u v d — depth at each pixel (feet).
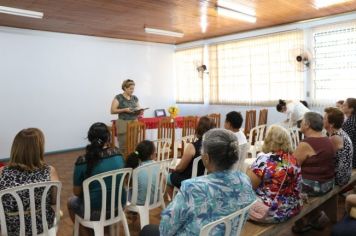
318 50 18.12
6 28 18.94
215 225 3.95
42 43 20.45
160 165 8.02
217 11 16.01
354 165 10.07
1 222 5.46
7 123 19.33
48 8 15.15
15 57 19.43
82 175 6.82
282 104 15.39
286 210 6.35
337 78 17.49
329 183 8.05
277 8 15.72
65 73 21.57
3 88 19.08
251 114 17.51
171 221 4.20
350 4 15.31
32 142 5.69
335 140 8.54
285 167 6.20
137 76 25.22
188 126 14.74
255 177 6.28
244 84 21.88
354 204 6.82
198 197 4.10
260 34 20.66
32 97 20.22
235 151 4.35
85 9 15.40
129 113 13.83
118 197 7.04
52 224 6.09
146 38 24.00
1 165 8.93
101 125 7.06
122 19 17.62
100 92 23.32
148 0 13.96
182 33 22.11
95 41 22.84
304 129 8.23
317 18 17.85
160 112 25.79
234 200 4.32
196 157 8.27
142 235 6.03
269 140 6.47
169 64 27.14
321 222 8.86
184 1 14.19
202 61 24.75
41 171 5.83
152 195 8.04
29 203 5.67
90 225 6.73
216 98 23.85
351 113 10.19
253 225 6.37
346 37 16.97
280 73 19.81
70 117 21.95
